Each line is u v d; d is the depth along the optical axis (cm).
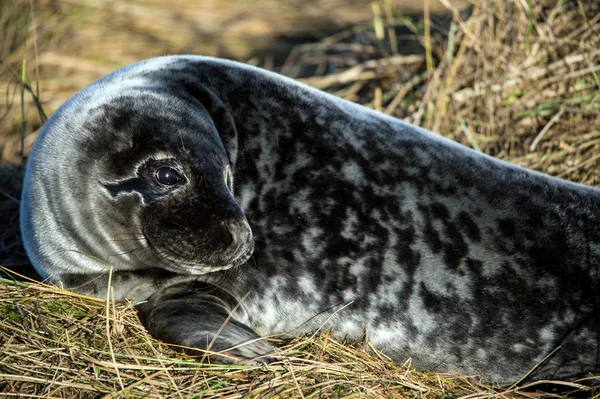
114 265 1639
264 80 1753
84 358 1439
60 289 1639
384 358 1652
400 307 1647
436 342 1644
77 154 1563
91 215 1573
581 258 1634
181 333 1487
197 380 1423
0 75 3281
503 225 1650
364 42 3447
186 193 1531
